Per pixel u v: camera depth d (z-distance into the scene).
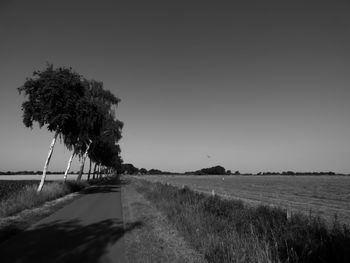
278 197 32.12
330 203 26.45
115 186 45.28
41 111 23.45
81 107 25.38
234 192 39.31
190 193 21.27
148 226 11.66
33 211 15.24
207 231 9.59
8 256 7.32
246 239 8.32
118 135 48.62
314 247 7.07
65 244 8.59
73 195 26.44
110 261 7.13
